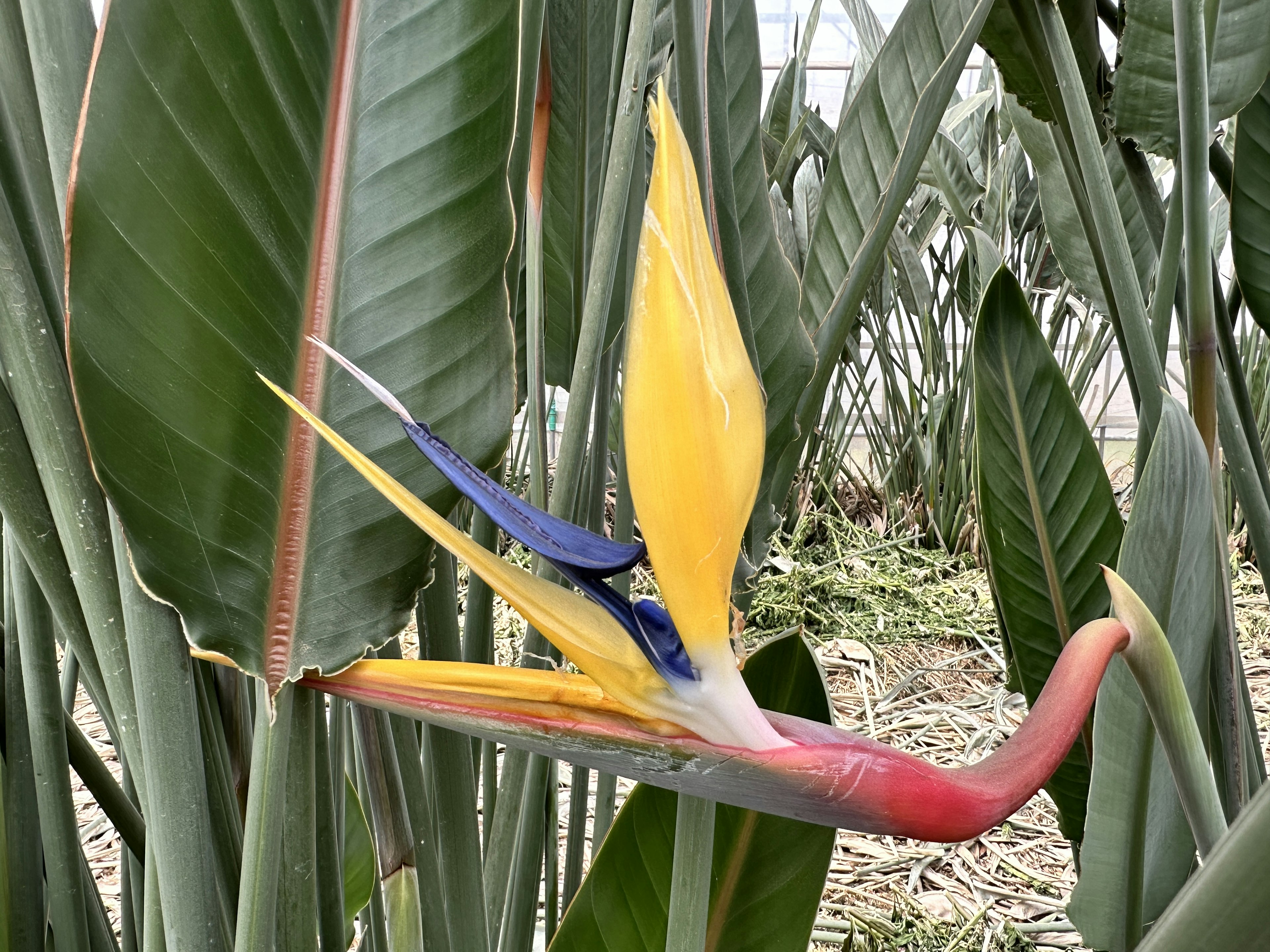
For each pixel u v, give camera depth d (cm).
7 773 59
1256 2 85
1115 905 83
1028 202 320
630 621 41
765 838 82
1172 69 89
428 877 65
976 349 100
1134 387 97
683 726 41
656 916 82
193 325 40
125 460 40
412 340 46
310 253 43
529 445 84
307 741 48
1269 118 90
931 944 164
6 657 59
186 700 45
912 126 66
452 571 58
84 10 41
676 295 34
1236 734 86
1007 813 38
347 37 42
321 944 63
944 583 329
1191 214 79
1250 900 30
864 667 279
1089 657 42
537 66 56
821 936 167
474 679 43
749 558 69
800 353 66
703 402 35
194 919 46
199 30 37
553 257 83
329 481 45
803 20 612
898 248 318
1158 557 71
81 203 36
